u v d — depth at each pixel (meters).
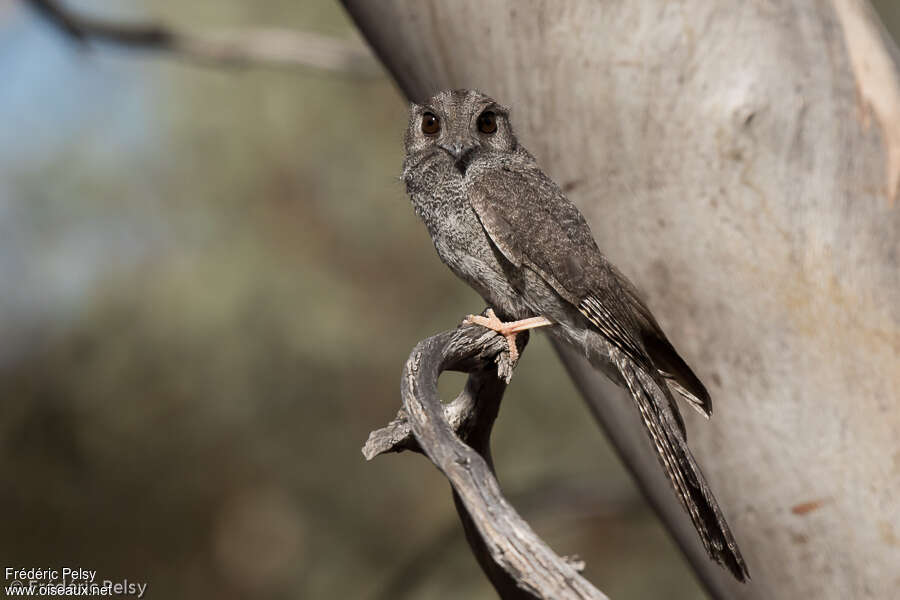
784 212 8.24
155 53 16.52
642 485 9.66
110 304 22.02
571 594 6.19
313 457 23.02
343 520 23.31
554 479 17.47
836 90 8.41
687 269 8.39
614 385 9.45
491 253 9.39
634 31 8.55
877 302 8.07
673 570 22.28
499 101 9.22
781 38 8.48
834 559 7.94
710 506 7.83
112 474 22.41
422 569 16.08
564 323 9.20
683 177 8.41
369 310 22.59
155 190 22.69
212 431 22.55
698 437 8.38
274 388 22.31
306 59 15.74
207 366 22.00
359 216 22.62
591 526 22.45
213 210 22.67
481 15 9.03
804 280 8.15
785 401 8.09
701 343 8.35
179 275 21.97
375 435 7.07
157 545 22.95
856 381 7.98
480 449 8.37
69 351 22.05
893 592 7.78
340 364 22.22
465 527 7.64
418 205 9.87
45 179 22.42
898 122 8.42
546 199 8.95
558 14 8.75
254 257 22.09
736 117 8.30
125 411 22.06
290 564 23.44
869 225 8.20
